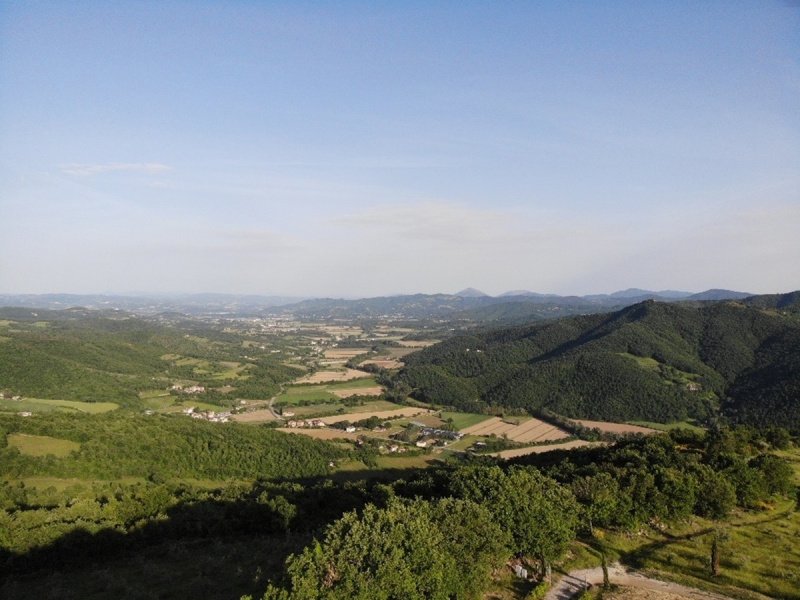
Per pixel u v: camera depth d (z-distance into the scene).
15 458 75.19
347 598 23.88
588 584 32.62
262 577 35.88
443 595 26.39
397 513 30.02
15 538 42.19
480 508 32.91
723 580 33.28
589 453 76.81
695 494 45.66
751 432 77.00
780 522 45.50
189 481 85.50
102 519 50.25
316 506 59.09
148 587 35.88
